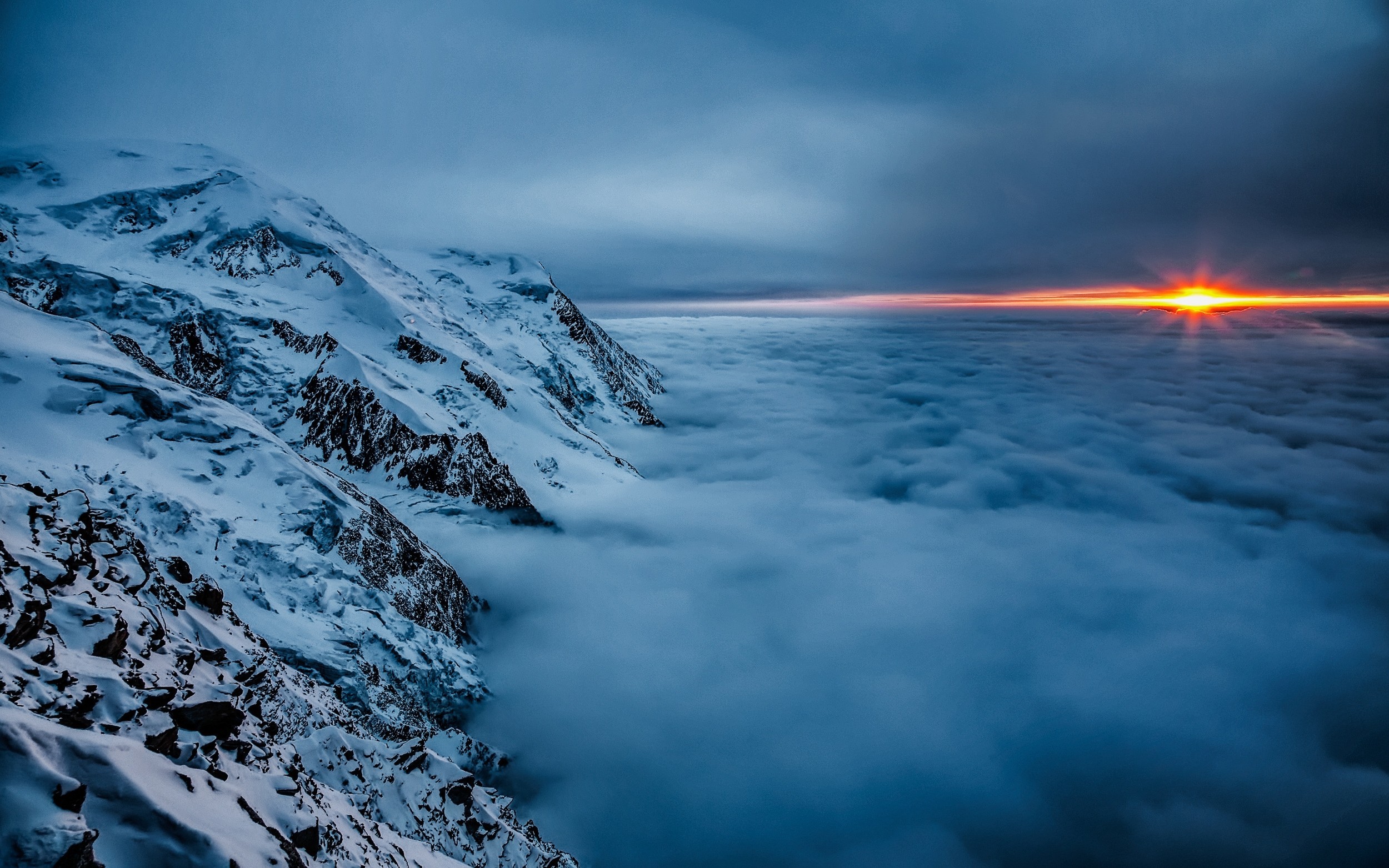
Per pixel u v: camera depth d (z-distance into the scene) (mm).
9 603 10867
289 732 18609
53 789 7277
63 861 6684
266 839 9508
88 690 10383
